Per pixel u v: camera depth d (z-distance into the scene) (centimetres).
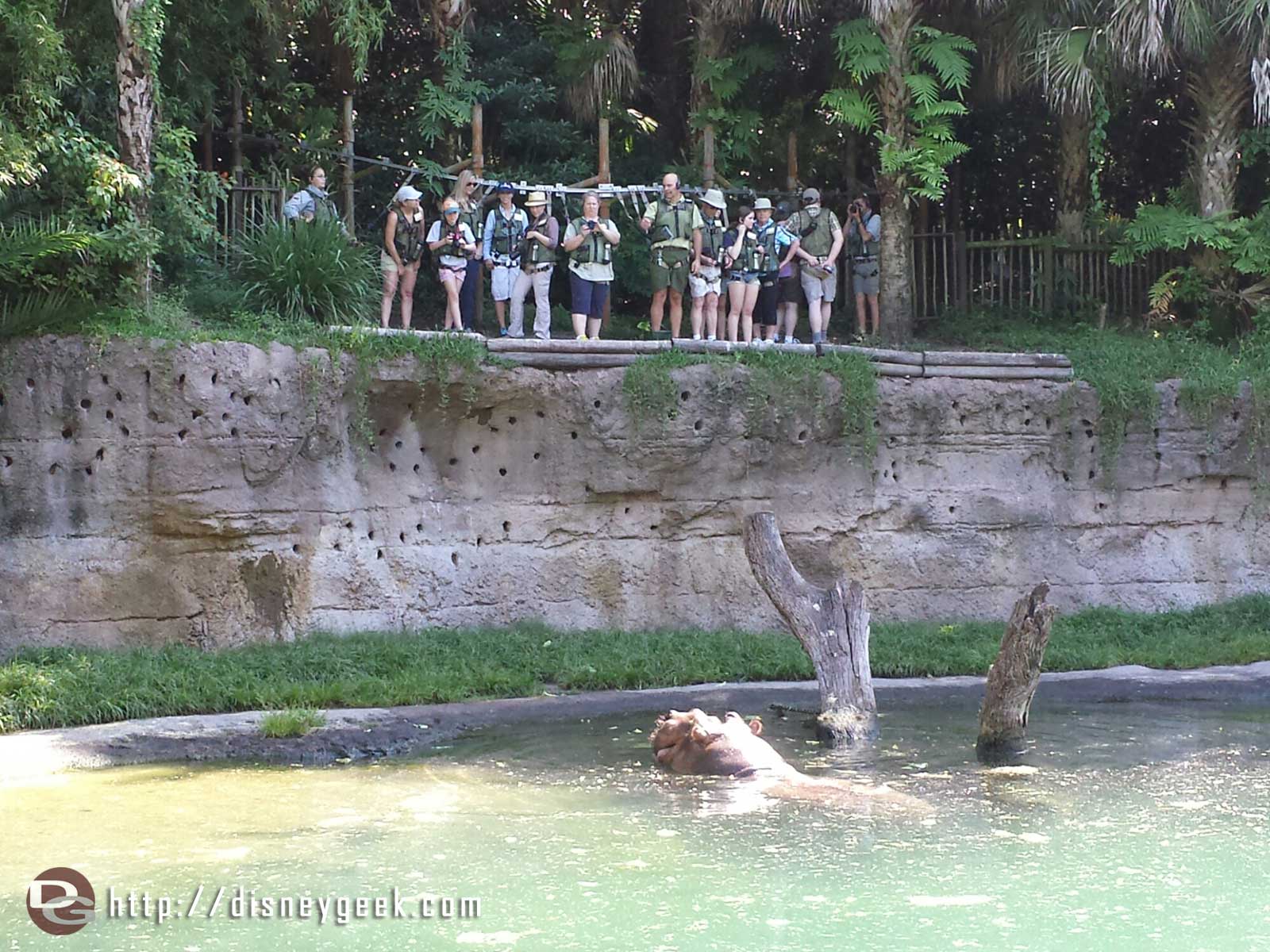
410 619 1354
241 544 1292
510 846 653
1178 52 1834
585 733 1005
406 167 1750
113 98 1600
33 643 1209
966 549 1536
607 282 1527
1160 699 1163
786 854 632
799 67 2062
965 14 1912
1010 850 638
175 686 1061
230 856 640
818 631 1030
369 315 1498
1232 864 611
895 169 1773
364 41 1681
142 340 1250
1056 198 2106
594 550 1434
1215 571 1599
